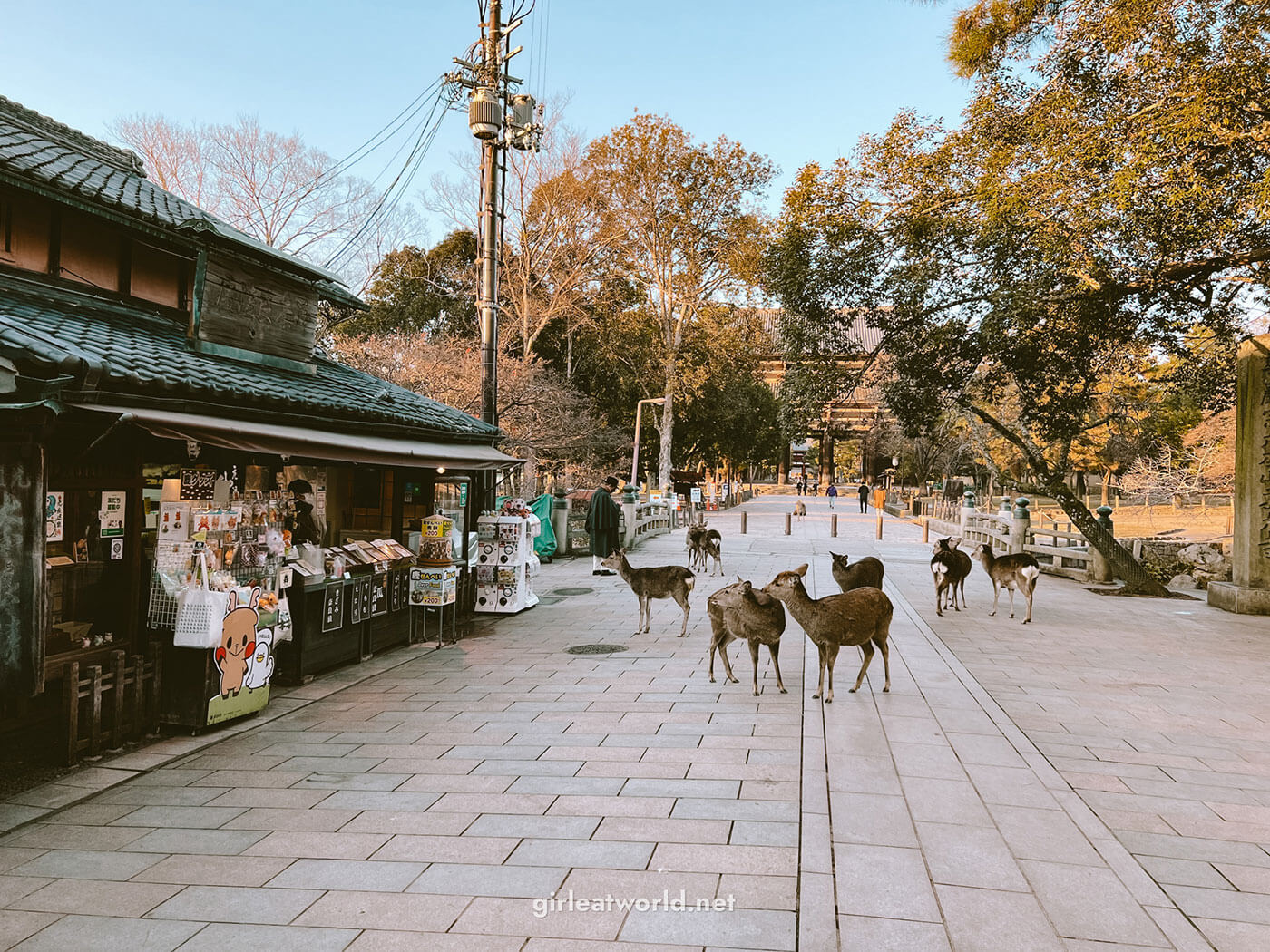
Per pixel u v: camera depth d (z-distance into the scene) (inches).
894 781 184.2
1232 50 346.6
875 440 2262.6
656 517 1021.2
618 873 140.6
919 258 455.2
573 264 1396.4
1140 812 171.3
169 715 225.6
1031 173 405.7
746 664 313.7
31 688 174.9
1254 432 465.7
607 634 379.6
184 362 236.8
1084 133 382.3
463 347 1107.3
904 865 141.4
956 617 436.1
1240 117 346.3
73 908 131.8
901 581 590.6
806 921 121.5
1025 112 434.3
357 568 331.3
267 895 135.2
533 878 139.6
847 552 802.8
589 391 1637.6
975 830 157.2
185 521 226.4
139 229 271.9
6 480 175.2
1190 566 618.2
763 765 197.0
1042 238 394.9
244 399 232.8
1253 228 398.3
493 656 332.2
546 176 1306.6
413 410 374.9
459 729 231.5
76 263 270.5
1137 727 234.7
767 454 2246.6
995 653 341.1
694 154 1374.3
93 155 337.4
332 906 130.9
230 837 159.3
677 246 1487.5
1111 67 407.5
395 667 311.7
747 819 164.2
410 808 173.0
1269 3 333.7
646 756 205.0
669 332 1528.1
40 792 182.9
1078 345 466.6
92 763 202.4
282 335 320.8
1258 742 221.8
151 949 118.6
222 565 233.9
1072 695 272.2
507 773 193.9
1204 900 132.3
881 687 274.1
